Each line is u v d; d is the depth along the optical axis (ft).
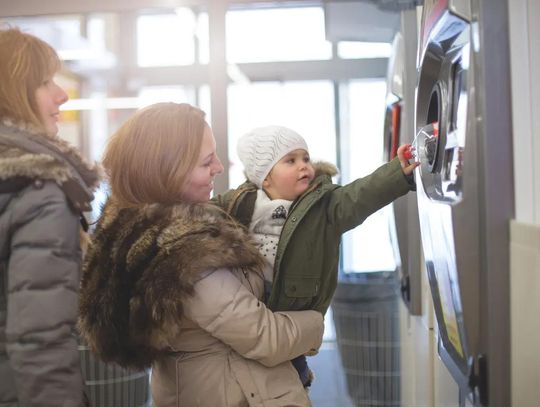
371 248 11.95
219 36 8.52
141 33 12.84
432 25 4.11
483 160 3.51
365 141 12.85
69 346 3.73
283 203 5.20
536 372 3.14
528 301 3.21
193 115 4.63
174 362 4.56
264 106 13.08
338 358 12.19
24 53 4.04
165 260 4.11
